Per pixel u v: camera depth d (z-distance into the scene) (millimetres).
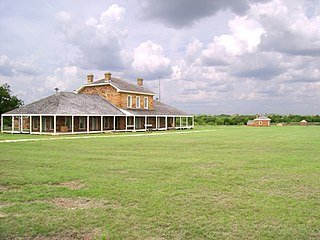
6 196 7973
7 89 47688
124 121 46781
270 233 5641
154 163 13344
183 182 9555
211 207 7047
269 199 7719
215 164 13180
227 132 43562
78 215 6543
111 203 7367
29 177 10188
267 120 82125
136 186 8992
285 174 10945
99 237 5477
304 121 89250
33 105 38688
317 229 5828
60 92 40844
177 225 5996
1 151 17516
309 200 7652
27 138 28359
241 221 6203
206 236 5516
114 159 14508
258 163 13492
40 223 6102
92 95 45812
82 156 15523
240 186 9086
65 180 9789
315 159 14852
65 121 38312
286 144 23406
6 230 5773
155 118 53500
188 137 31516
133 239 5402
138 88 50812
